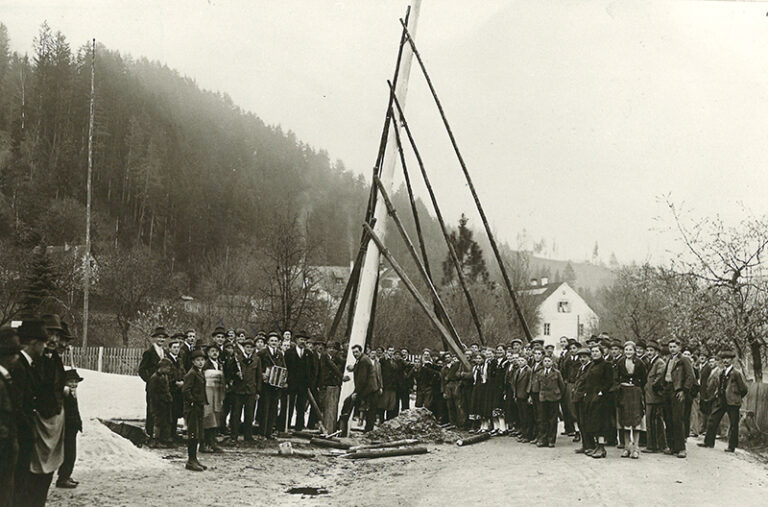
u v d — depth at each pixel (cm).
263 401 1396
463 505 834
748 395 1655
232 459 1179
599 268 16800
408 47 1984
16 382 674
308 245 3966
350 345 1734
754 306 2019
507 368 1588
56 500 811
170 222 9225
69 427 878
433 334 3853
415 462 1214
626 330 3534
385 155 1892
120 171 9531
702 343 2028
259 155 12925
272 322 3341
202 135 12306
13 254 5381
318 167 13812
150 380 1280
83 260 5456
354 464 1212
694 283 2150
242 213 10056
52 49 10175
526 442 1455
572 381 1571
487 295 4500
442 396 1834
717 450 1378
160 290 5616
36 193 7775
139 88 11906
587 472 1039
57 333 757
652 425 1264
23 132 8956
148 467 1045
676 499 855
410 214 10719
